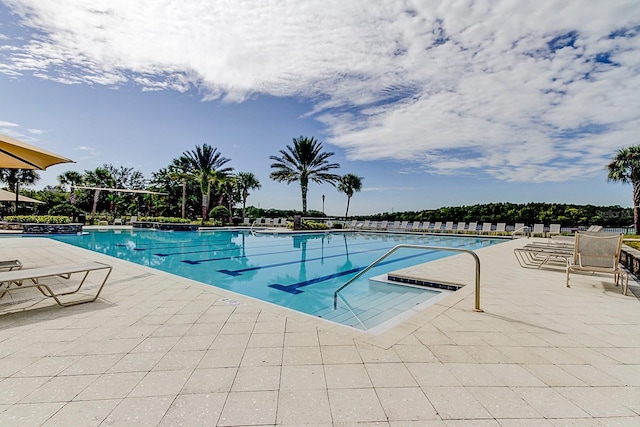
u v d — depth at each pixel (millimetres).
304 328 2674
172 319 2895
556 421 1466
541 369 1979
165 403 1590
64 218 15180
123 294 3783
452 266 6316
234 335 2518
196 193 28766
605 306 3393
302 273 7223
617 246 4324
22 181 23812
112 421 1440
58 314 3027
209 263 8352
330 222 23828
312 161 23359
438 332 2600
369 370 1950
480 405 1589
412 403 1604
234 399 1630
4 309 3180
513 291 4082
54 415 1480
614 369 1988
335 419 1468
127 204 28219
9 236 12883
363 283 5891
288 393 1688
